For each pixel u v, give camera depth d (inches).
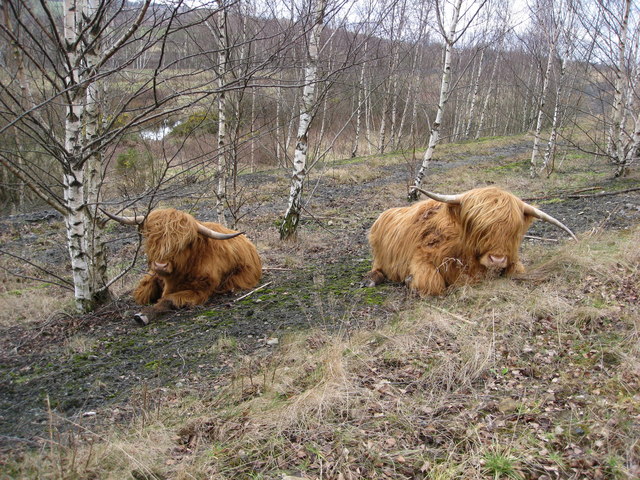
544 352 167.5
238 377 167.8
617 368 152.8
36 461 120.6
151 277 258.5
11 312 260.7
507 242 212.4
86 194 266.7
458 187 630.5
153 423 141.8
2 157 191.2
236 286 270.1
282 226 381.7
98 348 200.8
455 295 215.6
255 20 317.4
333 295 244.7
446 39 480.4
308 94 356.2
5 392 165.6
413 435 131.4
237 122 379.9
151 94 438.6
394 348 175.6
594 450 121.4
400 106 1363.2
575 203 428.5
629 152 551.2
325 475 119.9
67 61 181.2
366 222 462.3
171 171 597.3
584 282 215.8
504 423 133.3
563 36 659.4
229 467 124.1
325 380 155.1
